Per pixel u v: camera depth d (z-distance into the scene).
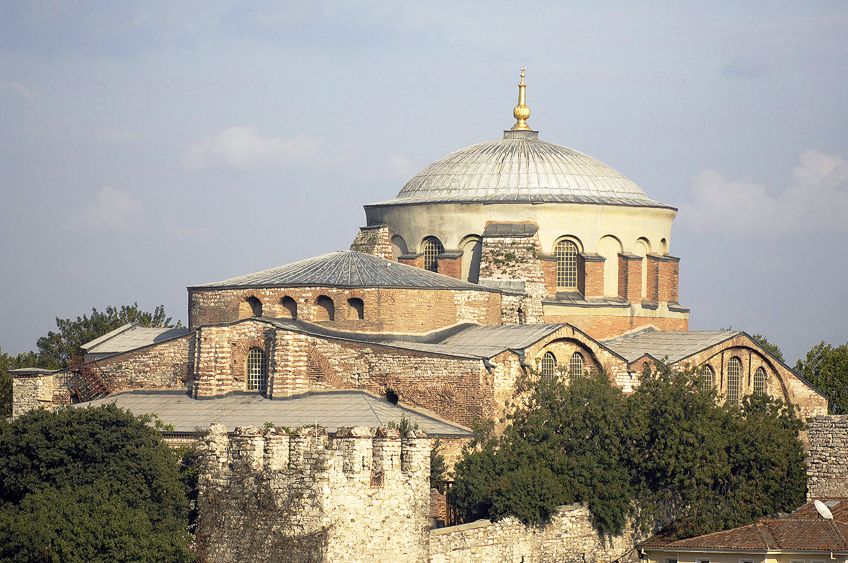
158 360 170.75
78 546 133.62
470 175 194.75
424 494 137.38
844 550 143.38
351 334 169.62
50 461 142.88
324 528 131.38
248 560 135.75
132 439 144.38
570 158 197.75
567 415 159.38
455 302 173.75
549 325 169.88
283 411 160.50
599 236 191.50
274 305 171.25
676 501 160.50
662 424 158.88
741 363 187.38
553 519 150.00
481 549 142.62
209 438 139.88
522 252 185.38
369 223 198.50
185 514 142.88
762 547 146.38
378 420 155.25
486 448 153.62
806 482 166.88
